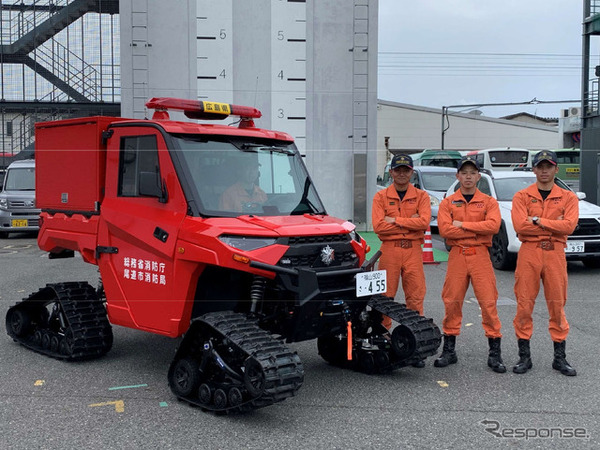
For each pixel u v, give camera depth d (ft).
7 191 60.08
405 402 17.43
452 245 20.59
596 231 36.42
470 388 18.56
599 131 64.75
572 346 22.79
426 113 116.26
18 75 73.87
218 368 16.88
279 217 18.29
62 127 22.11
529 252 19.80
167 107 20.12
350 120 56.08
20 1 74.43
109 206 20.03
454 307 20.59
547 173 19.81
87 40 73.72
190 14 53.88
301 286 16.78
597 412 16.61
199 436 15.14
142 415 16.47
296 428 15.62
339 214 56.54
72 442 14.76
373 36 55.57
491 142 120.88
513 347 22.81
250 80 54.85
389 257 21.45
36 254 47.85
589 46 66.69
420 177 63.10
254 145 19.62
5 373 19.95
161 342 23.72
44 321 23.15
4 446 14.52
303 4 55.16
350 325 17.87
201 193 17.93
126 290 19.69
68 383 18.99
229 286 18.37
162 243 18.12
